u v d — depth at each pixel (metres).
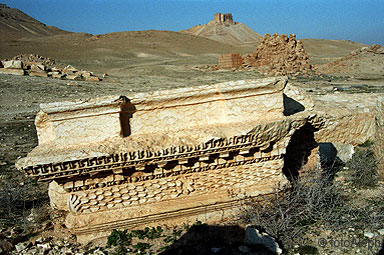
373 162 6.55
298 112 5.59
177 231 4.69
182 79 30.56
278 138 4.84
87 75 29.75
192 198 4.91
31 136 11.87
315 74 31.75
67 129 4.53
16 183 7.02
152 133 4.81
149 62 51.69
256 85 4.72
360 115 8.40
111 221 4.62
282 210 4.76
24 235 5.04
